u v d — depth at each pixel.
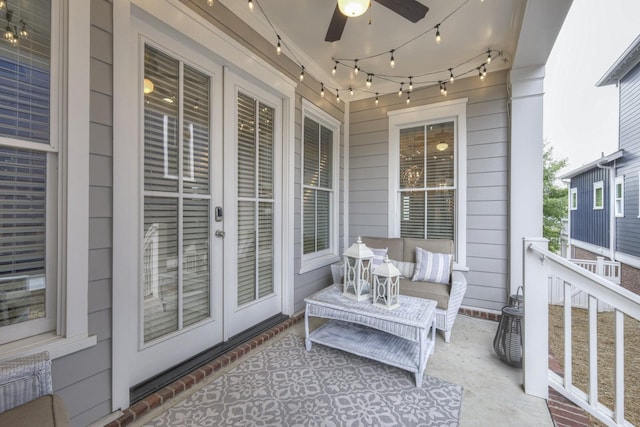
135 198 1.77
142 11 1.71
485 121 3.36
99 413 1.50
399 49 3.07
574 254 8.23
